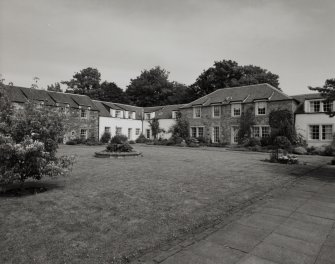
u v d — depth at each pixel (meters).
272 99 27.64
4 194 6.68
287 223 4.91
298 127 25.98
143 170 10.70
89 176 9.23
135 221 4.79
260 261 3.45
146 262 3.37
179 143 31.83
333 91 10.73
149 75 62.56
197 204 5.93
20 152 6.11
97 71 62.91
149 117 41.75
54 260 3.34
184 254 3.61
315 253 3.70
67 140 31.42
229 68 48.03
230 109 31.05
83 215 5.08
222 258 3.52
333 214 5.47
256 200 6.50
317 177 10.05
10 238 3.99
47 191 7.01
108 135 35.22
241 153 21.17
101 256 3.46
